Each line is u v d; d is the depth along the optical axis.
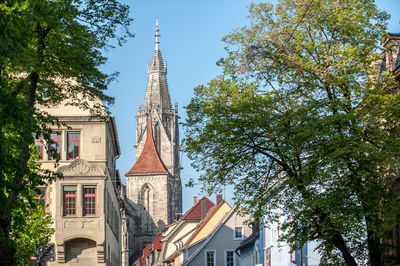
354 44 26.55
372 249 25.27
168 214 170.12
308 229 25.97
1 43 15.70
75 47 22.22
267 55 27.05
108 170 52.69
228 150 28.27
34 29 20.73
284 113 26.75
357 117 24.23
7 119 16.70
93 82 23.47
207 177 28.78
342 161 23.81
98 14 23.19
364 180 24.75
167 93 194.50
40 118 20.38
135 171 170.00
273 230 49.03
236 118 27.48
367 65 26.25
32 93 21.78
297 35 27.12
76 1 22.97
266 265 51.38
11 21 16.12
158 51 196.12
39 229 33.00
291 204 25.94
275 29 27.61
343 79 25.25
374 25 26.91
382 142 24.84
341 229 24.03
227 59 28.48
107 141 51.59
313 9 26.41
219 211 79.56
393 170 23.77
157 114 190.38
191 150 28.59
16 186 18.50
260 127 27.56
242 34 28.17
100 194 48.00
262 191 28.30
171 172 187.50
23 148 19.91
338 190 24.36
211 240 71.31
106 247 48.75
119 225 78.12
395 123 24.92
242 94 28.03
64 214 47.47
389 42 30.06
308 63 25.94
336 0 27.12
